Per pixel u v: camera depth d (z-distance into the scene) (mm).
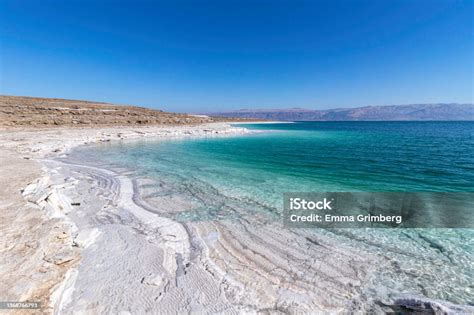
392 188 10430
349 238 6195
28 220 5418
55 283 3672
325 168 14523
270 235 6312
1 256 4059
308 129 65000
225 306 3844
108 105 63781
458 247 5703
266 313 3758
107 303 3729
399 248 5699
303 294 4188
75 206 7789
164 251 5320
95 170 13023
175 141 29812
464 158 17359
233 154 20094
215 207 8156
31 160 12805
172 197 9078
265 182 11336
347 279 4602
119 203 8258
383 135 41531
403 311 3850
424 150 21859
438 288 4352
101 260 4844
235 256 5316
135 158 17438
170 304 3816
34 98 54875
